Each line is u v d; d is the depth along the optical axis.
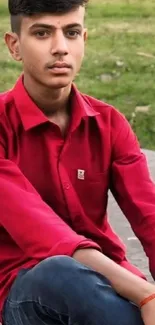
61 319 2.49
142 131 7.72
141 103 8.60
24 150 2.88
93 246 2.55
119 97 8.82
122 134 2.99
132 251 4.68
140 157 3.01
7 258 2.81
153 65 10.09
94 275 2.46
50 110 2.91
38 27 2.74
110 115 2.99
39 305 2.51
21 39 2.79
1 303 2.77
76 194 2.91
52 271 2.47
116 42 11.26
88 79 9.45
